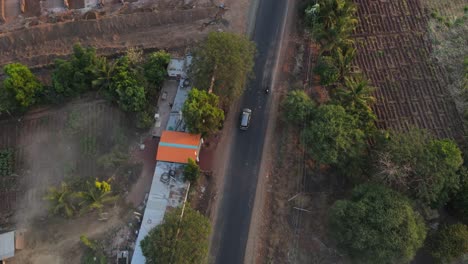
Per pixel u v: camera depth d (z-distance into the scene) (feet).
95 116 167.73
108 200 147.43
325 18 170.30
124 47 184.44
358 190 135.95
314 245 144.97
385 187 133.80
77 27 188.75
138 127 162.71
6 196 157.89
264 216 149.89
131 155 160.25
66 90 162.61
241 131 164.25
